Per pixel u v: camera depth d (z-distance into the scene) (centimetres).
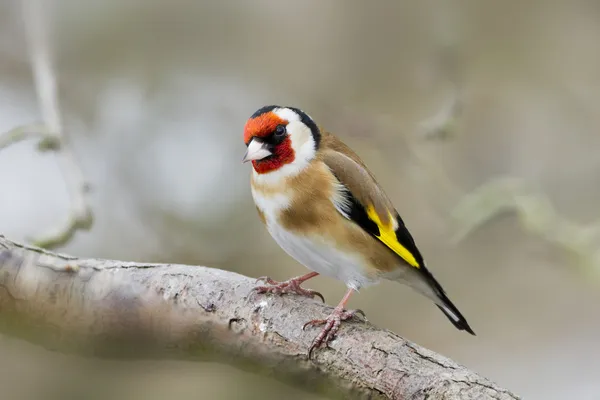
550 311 1242
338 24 1347
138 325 586
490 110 1342
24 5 973
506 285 1243
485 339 1215
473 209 1074
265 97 1313
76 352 588
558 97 1330
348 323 582
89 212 759
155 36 1289
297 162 726
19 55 1239
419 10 1306
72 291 575
